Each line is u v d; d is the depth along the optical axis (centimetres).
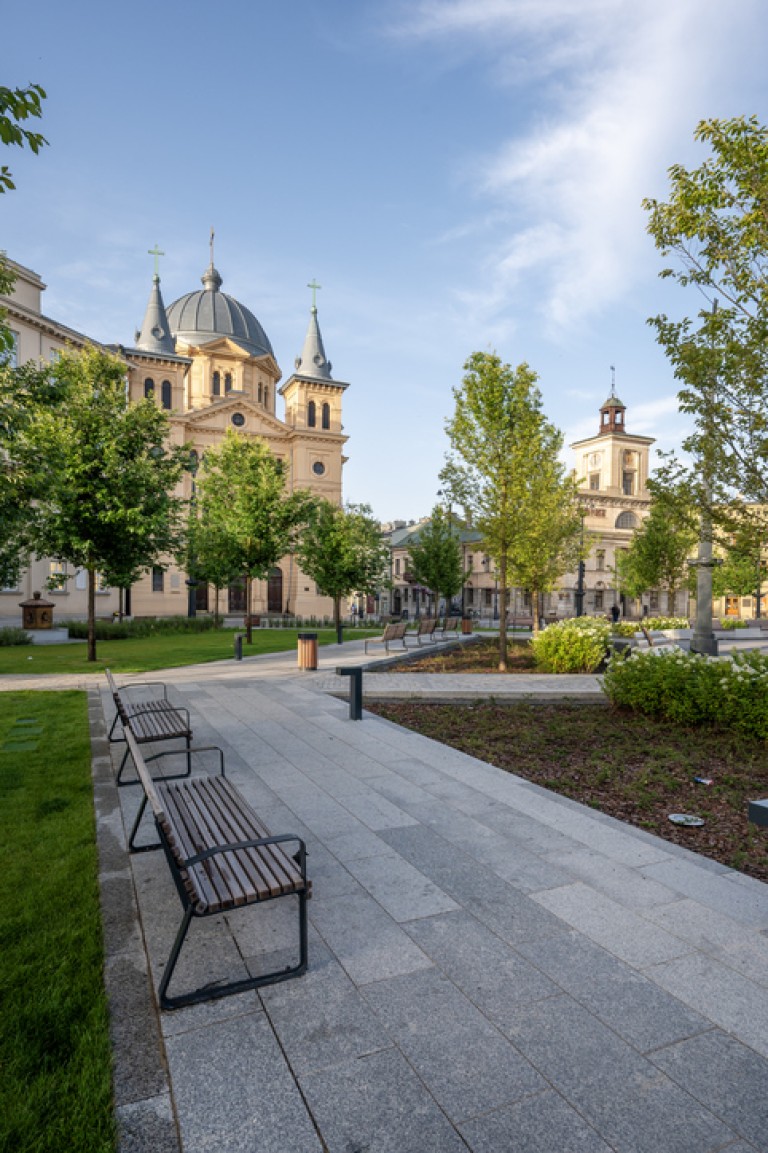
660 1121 221
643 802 555
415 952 325
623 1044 259
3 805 519
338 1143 212
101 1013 273
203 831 363
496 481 1430
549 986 297
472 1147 211
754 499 776
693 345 746
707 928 349
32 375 1018
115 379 1731
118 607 3734
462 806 539
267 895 293
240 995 291
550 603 5381
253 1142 213
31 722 828
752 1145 212
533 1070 245
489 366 1393
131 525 1534
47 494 1052
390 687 1105
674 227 723
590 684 1159
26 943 324
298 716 893
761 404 732
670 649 986
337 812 523
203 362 5238
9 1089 231
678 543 2777
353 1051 255
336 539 3356
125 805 529
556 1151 209
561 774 649
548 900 379
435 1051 255
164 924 350
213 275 5988
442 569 3725
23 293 3266
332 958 320
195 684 1176
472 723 880
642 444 5881
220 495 2777
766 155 636
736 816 534
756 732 769
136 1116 225
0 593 3083
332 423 5528
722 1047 257
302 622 4038
